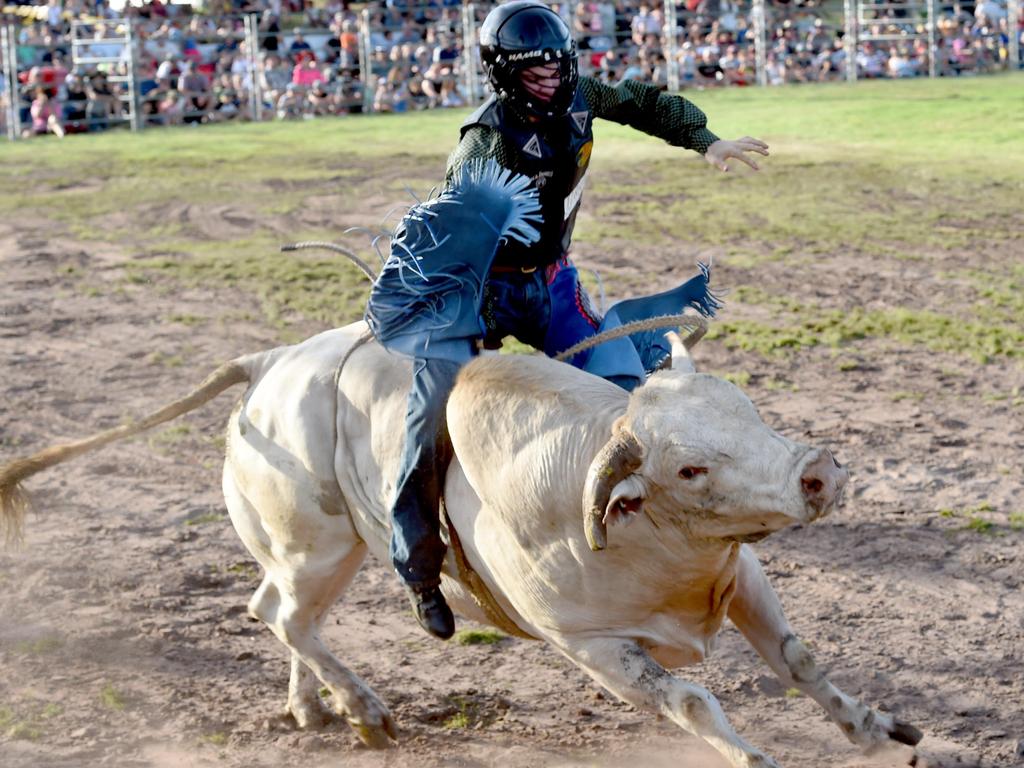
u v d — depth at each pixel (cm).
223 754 786
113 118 4828
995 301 1922
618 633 653
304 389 768
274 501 782
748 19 5462
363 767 771
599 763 763
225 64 5025
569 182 718
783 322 1850
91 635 958
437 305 699
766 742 784
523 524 655
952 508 1170
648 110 750
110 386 1667
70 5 5103
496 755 776
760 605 687
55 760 771
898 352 1698
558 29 675
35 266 2392
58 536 1172
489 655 920
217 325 1944
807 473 560
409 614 996
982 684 850
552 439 643
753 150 747
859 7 5403
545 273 745
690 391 598
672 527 610
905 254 2241
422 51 5131
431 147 3806
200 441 1454
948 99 4434
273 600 827
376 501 734
